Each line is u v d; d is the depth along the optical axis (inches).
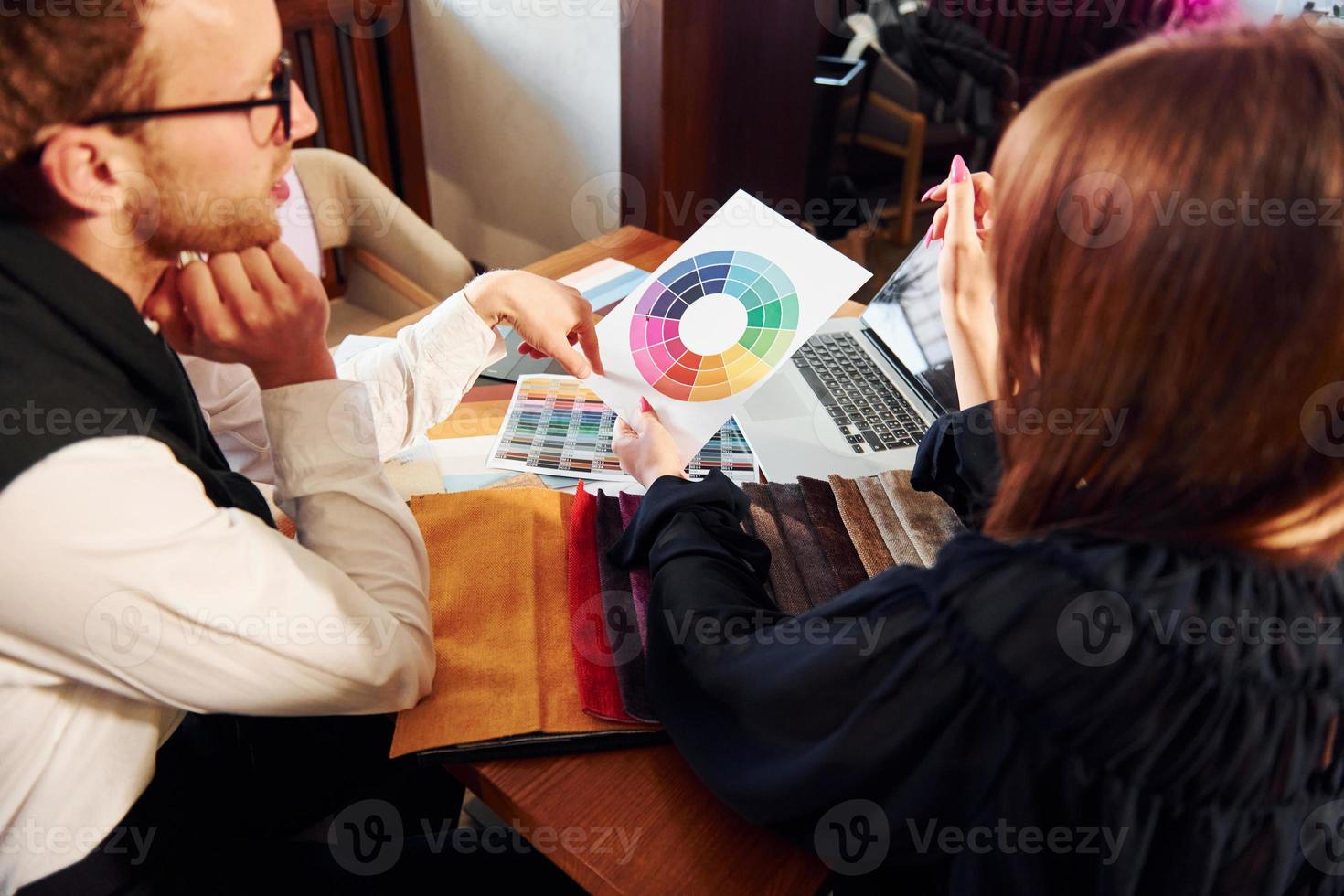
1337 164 13.9
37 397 18.4
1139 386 15.9
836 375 41.5
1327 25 15.3
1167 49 15.5
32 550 18.1
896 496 32.5
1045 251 16.6
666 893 21.1
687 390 32.6
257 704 22.0
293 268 23.0
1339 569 17.0
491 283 34.0
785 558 29.2
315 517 24.6
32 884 22.4
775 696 19.7
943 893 21.0
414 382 33.9
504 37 77.9
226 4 18.3
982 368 32.6
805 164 91.5
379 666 22.6
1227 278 14.4
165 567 19.4
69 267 19.3
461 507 30.9
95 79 17.3
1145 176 14.8
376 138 86.4
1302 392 14.9
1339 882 19.6
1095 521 17.4
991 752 17.4
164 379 21.9
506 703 24.8
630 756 24.5
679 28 66.8
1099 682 16.2
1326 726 17.1
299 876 28.6
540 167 83.1
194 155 19.4
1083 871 17.8
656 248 52.4
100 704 21.8
